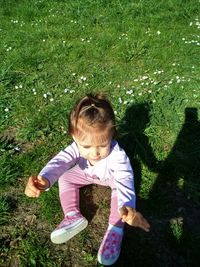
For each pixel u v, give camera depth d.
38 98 1.37
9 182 1.05
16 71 1.52
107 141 0.83
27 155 1.12
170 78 1.45
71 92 1.39
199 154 1.12
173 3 1.97
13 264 0.87
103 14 1.92
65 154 0.92
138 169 1.08
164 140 1.17
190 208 0.99
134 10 1.92
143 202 0.99
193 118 1.24
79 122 0.81
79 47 1.66
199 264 0.85
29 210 0.98
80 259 0.88
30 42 1.73
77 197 0.95
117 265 0.86
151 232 0.93
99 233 0.93
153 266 0.86
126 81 1.45
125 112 1.26
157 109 1.27
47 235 0.93
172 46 1.63
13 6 2.07
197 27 1.78
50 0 2.10
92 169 0.92
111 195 0.97
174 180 1.05
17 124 1.26
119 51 1.61
